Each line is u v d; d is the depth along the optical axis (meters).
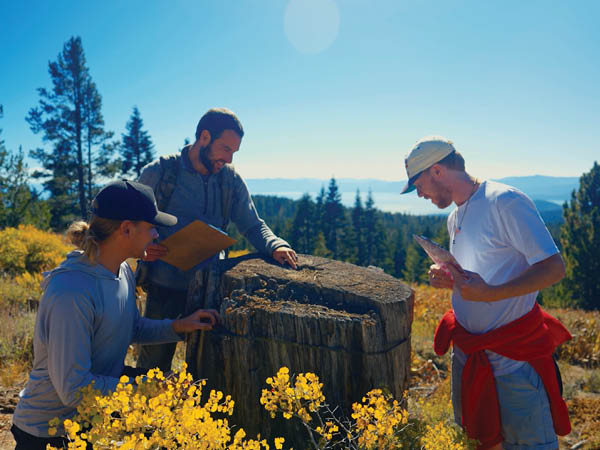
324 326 2.12
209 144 2.64
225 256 3.02
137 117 40.47
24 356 3.88
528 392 1.96
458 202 2.09
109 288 1.76
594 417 3.83
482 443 2.05
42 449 1.69
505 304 1.95
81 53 33.56
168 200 2.77
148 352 2.77
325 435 1.75
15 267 8.85
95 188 34.34
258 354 2.20
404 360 2.30
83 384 1.59
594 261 25.59
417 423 2.31
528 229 1.80
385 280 2.57
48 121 33.00
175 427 1.33
